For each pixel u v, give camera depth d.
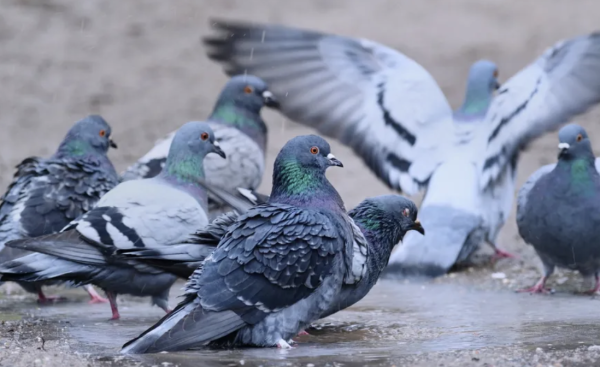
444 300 12.10
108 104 24.31
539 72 13.59
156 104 24.44
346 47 12.89
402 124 13.51
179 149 11.85
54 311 11.66
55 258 10.32
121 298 12.97
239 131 15.27
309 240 8.83
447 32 30.25
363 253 9.56
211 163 14.62
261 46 12.14
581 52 13.05
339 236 9.09
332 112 12.91
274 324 8.86
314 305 9.02
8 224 11.58
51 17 30.30
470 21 31.47
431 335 9.60
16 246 9.99
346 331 9.95
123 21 30.62
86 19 30.38
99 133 12.98
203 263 8.93
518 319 10.44
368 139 13.18
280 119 24.00
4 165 19.84
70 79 25.94
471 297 12.34
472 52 28.11
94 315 11.36
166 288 11.09
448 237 13.79
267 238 8.77
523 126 13.59
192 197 11.31
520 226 12.88
